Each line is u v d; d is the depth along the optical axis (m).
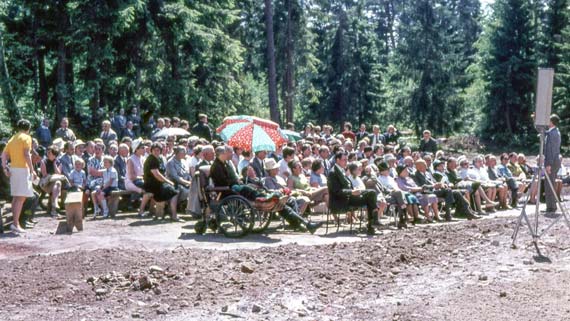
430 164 16.05
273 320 6.30
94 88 23.45
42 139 18.67
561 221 12.06
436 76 42.78
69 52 25.36
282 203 11.25
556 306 6.67
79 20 22.22
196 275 7.75
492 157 17.28
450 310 6.56
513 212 15.62
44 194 14.36
